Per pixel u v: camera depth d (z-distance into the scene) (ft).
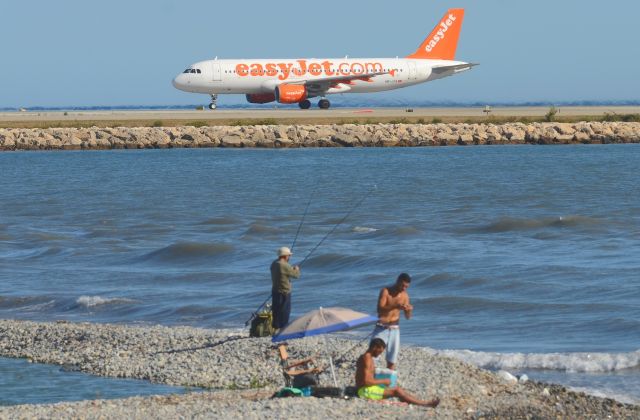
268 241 471.21
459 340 256.93
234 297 329.11
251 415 172.45
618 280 344.08
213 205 639.35
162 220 570.87
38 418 173.68
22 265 411.95
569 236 472.03
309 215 579.07
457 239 467.93
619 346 245.45
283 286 211.20
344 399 185.06
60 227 545.03
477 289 335.47
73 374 224.12
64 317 305.53
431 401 184.24
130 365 228.22
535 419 177.27
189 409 177.99
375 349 186.29
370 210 596.29
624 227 501.56
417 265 388.98
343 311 186.39
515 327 272.31
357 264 395.96
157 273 384.68
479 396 192.95
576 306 298.15
